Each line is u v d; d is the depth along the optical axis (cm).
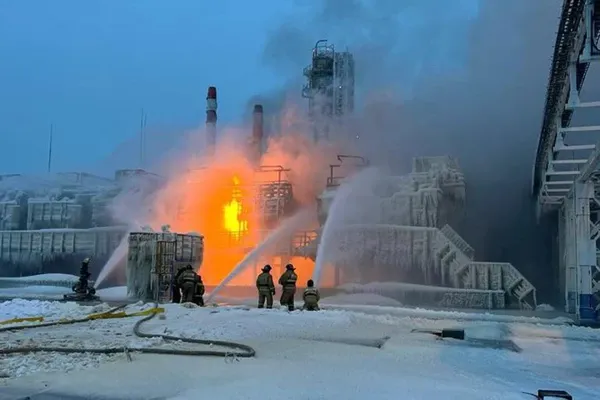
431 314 2134
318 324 1535
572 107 1902
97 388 766
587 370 998
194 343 1166
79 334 1279
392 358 1049
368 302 3130
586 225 2217
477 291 3212
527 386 838
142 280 2567
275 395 736
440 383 827
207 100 6262
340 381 825
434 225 3666
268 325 1487
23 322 1510
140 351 1054
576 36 1825
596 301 2245
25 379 815
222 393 744
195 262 2694
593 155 1870
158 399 716
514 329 1583
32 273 4853
